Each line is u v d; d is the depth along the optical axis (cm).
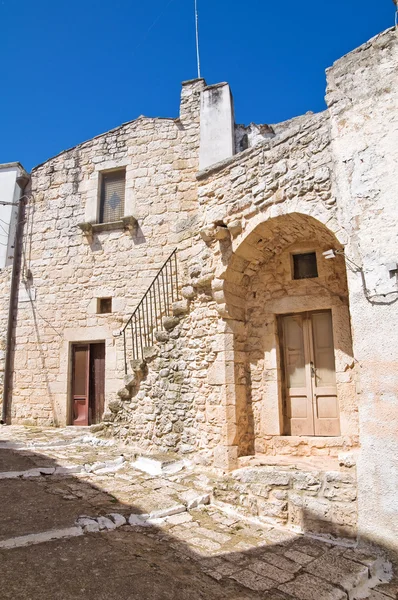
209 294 540
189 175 877
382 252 365
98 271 904
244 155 512
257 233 490
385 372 346
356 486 351
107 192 951
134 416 630
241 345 532
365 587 281
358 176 393
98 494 422
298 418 509
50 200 984
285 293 528
